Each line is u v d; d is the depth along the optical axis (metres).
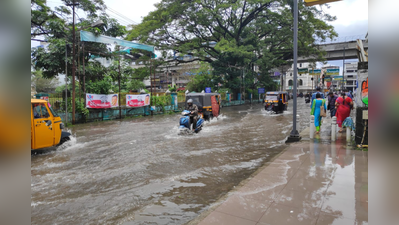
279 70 60.91
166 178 5.43
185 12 34.16
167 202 4.23
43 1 18.98
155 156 7.31
